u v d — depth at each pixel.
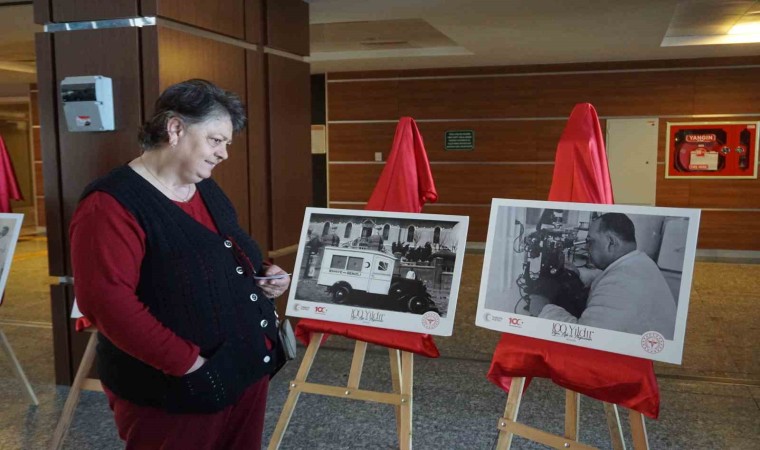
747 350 4.21
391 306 2.47
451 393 3.45
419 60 7.96
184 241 1.48
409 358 2.47
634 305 2.04
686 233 2.00
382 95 8.88
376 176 9.06
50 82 3.33
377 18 5.38
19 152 12.42
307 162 4.53
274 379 3.63
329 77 9.04
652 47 7.01
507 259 2.27
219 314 1.52
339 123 9.09
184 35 3.28
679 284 1.98
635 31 6.05
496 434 2.93
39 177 10.55
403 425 2.47
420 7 5.00
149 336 1.38
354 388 2.55
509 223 2.29
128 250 1.39
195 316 1.49
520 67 8.37
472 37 6.37
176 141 1.48
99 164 3.29
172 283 1.46
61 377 3.55
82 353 3.49
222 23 3.57
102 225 1.38
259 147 3.95
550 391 3.47
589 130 2.36
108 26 3.19
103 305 1.36
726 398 3.39
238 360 1.56
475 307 5.47
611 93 8.15
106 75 3.22
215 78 3.52
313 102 9.24
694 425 3.05
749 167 7.83
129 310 1.37
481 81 8.51
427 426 3.02
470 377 3.70
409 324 2.43
